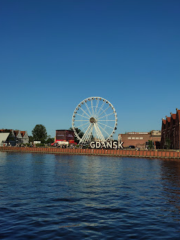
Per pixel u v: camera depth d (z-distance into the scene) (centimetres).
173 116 11606
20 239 1470
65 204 2303
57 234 1560
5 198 2514
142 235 1555
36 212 2031
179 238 1513
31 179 3844
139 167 5959
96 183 3525
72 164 6656
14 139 16688
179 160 8412
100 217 1917
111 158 9281
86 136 11700
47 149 12662
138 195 2711
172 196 2661
